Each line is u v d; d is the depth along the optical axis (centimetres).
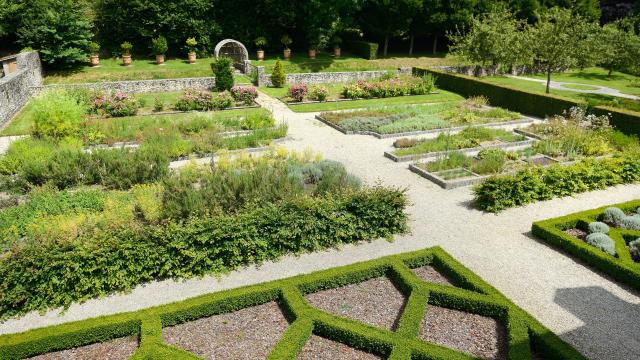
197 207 862
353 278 751
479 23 2533
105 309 687
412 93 2383
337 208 873
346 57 3300
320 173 1090
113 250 726
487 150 1345
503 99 2144
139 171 1120
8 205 997
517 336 605
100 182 1147
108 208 902
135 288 739
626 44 2983
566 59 2102
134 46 2905
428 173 1221
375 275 771
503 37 2427
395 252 855
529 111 2006
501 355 592
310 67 2941
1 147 1430
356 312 679
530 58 2364
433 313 684
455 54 2717
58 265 694
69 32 2406
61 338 599
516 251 863
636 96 2483
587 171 1140
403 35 3556
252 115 1697
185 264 775
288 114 1920
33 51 2223
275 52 3328
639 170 1220
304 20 3152
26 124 1666
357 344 609
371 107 2025
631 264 767
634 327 652
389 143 1537
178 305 655
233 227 790
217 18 3144
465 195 1117
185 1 2848
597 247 838
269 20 3209
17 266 673
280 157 1252
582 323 659
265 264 812
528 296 723
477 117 1836
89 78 2378
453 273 762
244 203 903
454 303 691
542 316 674
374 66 3072
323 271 750
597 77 3200
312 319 635
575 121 1558
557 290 741
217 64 2183
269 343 612
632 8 4078
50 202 948
